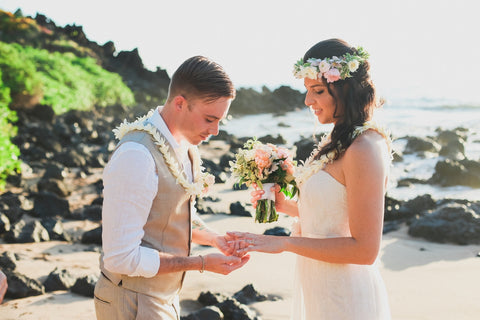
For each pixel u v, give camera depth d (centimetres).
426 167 1227
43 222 683
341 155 247
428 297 465
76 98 2492
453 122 2442
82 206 841
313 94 257
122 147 230
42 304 444
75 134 1681
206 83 231
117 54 4200
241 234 262
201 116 237
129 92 3114
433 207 760
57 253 595
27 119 1792
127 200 221
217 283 513
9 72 1859
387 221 741
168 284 245
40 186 906
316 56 254
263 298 475
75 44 3984
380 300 263
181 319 405
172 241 244
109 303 239
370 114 254
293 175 280
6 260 516
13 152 963
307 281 268
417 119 2702
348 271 257
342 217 253
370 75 252
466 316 422
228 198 926
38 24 4038
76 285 472
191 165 261
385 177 246
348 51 249
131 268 222
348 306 254
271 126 2566
